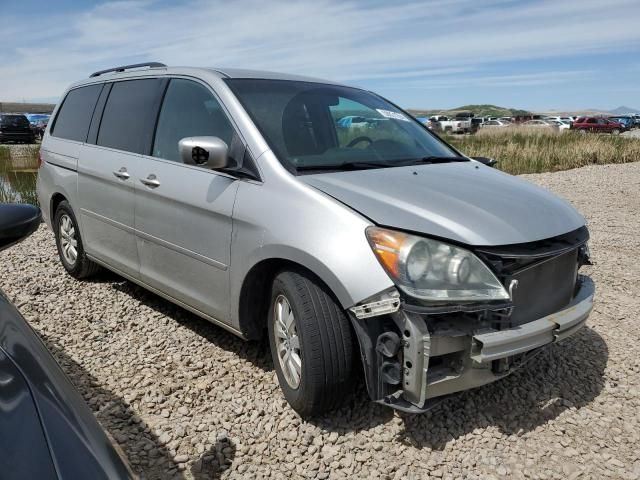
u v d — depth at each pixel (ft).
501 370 9.13
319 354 9.21
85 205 15.69
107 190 14.48
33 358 5.61
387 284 8.43
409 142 13.25
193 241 11.73
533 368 12.06
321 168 10.69
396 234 8.68
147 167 13.03
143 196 13.08
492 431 9.94
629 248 21.99
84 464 4.51
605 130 136.67
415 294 8.31
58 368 5.97
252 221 10.19
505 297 8.66
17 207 7.31
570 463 9.21
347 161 11.31
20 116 101.86
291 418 10.18
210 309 11.73
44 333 13.76
